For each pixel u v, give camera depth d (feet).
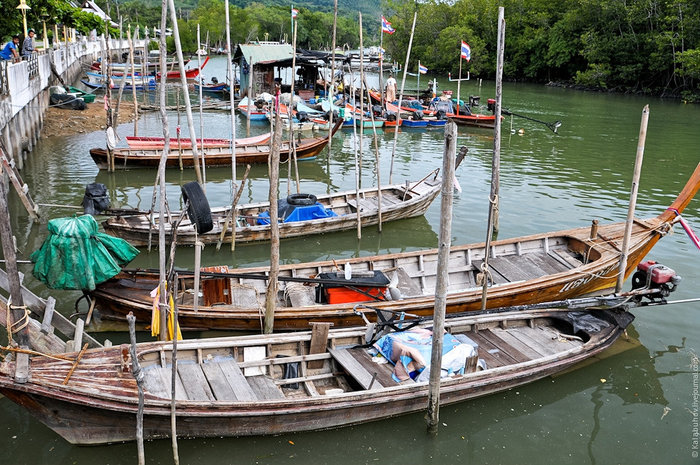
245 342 29.94
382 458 26.68
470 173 79.30
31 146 79.46
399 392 27.68
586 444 28.22
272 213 31.83
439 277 25.46
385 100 128.88
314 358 30.89
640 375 33.78
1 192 22.34
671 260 49.39
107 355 26.50
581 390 32.37
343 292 36.42
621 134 112.57
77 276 32.24
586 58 208.33
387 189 62.95
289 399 26.04
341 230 55.26
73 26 102.37
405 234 56.24
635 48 196.44
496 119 35.73
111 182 69.67
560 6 230.89
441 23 254.88
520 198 67.72
